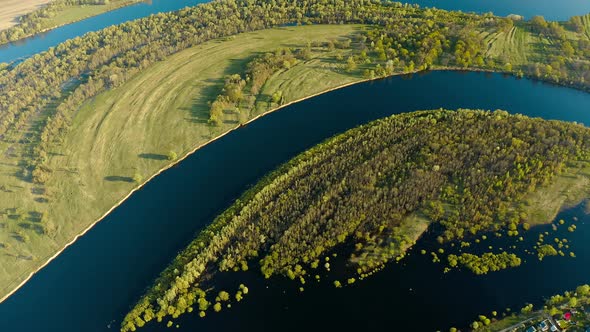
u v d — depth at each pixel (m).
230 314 138.12
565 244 147.50
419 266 145.00
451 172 169.88
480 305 133.75
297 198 164.50
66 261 159.25
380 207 159.62
